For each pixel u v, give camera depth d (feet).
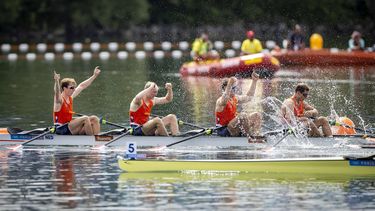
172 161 195.21
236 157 210.79
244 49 465.88
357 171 191.11
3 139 231.30
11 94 368.68
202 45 469.16
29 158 212.23
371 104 313.12
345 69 484.74
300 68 494.59
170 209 161.68
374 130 249.55
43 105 323.78
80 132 229.04
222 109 225.15
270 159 193.88
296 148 222.48
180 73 474.49
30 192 175.52
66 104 227.61
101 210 161.27
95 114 296.92
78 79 445.78
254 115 225.76
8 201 168.14
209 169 195.11
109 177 189.37
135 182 184.44
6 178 188.85
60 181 185.47
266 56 437.17
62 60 607.78
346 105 311.68
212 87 394.32
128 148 195.72
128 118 286.46
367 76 436.35
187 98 347.15
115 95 363.56
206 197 170.50
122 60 603.67
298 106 224.94
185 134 226.38
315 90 364.38
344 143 225.97
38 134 231.50
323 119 225.56
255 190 176.35
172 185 181.37
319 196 170.81
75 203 166.50
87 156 214.69
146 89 225.76
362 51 513.45
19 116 290.15
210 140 226.58
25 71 504.43
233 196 171.32
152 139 226.38
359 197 169.68
